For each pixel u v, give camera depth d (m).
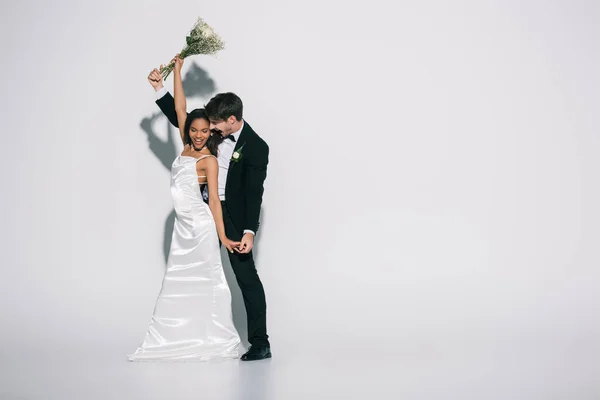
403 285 5.71
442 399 3.49
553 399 3.50
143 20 5.54
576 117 5.86
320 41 5.60
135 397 3.48
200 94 5.52
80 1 5.57
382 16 5.65
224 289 4.37
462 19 5.73
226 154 4.41
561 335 4.87
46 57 5.60
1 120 5.62
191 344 4.33
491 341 4.73
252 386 3.70
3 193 5.63
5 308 5.38
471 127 5.77
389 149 5.70
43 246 5.62
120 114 5.58
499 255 5.82
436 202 5.77
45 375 3.92
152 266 5.60
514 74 5.80
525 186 5.83
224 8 5.52
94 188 5.61
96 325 5.11
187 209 4.33
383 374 3.96
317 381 3.81
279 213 5.64
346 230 5.68
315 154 5.64
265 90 5.57
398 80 5.69
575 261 5.87
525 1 5.78
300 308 5.45
